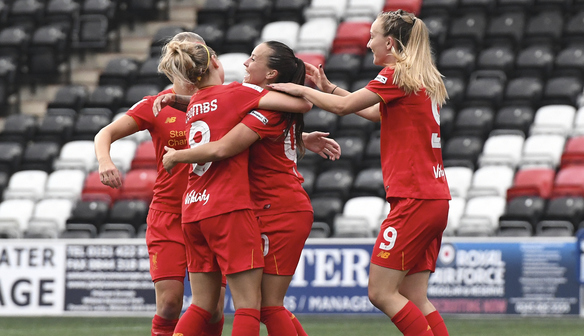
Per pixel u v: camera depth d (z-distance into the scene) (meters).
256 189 14.12
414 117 14.27
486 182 35.84
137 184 37.50
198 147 13.26
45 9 51.59
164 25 50.75
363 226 34.00
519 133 38.25
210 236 13.49
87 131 42.31
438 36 45.31
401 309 14.30
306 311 29.02
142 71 45.72
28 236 36.12
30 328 27.98
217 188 13.43
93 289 29.77
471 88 41.50
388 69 14.28
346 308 28.73
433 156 14.46
